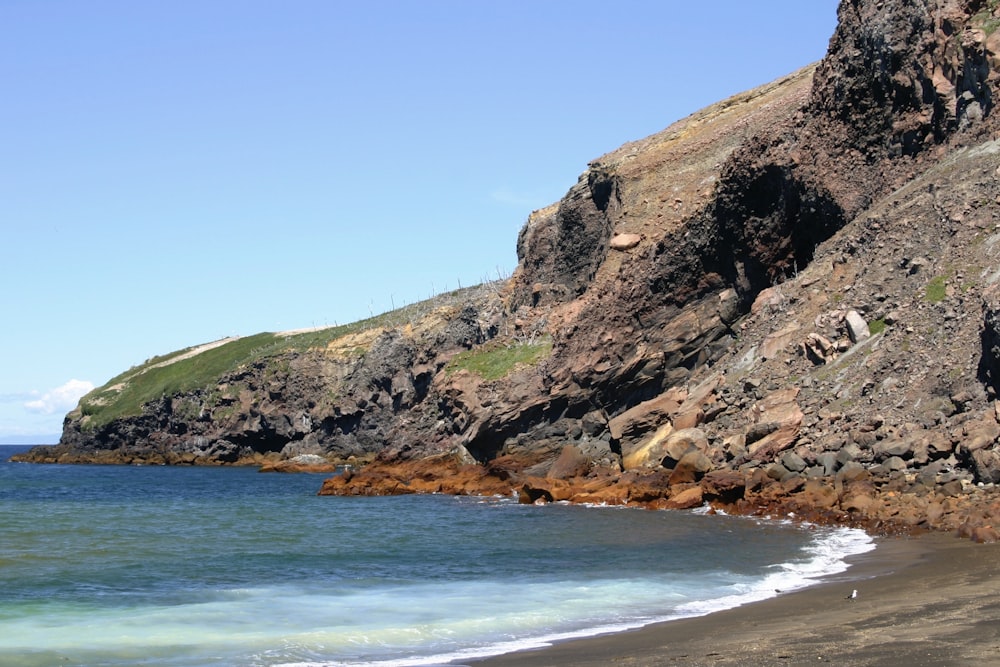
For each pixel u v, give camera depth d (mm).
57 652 20531
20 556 37344
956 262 50312
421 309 165125
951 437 40250
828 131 65188
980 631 17984
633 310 73500
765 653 17688
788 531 38156
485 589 28422
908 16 61844
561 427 74938
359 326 172125
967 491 37375
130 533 47312
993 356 40719
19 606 26250
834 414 47656
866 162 63531
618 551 35562
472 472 77438
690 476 52875
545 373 77312
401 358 131500
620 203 90562
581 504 57094
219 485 100500
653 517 46719
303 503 70250
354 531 47406
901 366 47406
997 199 51188
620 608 24516
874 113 63375
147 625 23406
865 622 19906
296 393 148375
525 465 75312
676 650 18844
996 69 56344
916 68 60938
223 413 158750
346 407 136875
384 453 96312
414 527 48719
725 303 69938
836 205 63656
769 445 49219
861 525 37469
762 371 56531
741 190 68562
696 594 26109
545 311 97062
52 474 131250
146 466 158500
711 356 69812
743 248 69250
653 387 71625
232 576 32062
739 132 85438
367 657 19953
